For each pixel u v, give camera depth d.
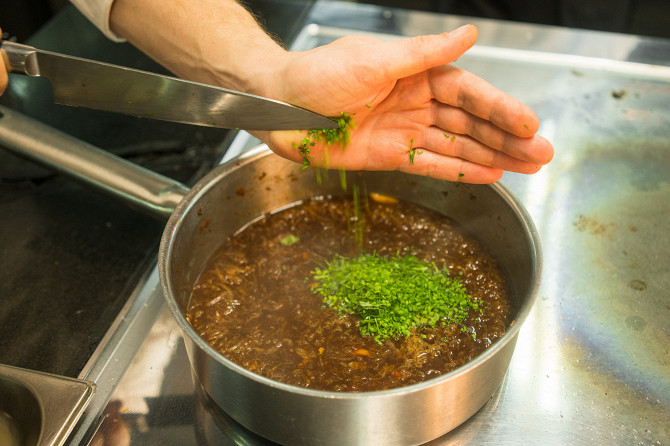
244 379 0.46
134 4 0.65
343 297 0.61
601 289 0.61
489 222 0.63
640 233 0.66
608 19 1.22
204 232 0.63
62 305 0.65
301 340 0.58
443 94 0.57
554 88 0.81
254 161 0.63
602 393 0.54
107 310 0.64
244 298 0.62
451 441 0.51
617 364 0.56
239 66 0.61
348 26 0.90
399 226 0.68
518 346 0.57
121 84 0.56
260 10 0.93
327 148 0.60
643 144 0.75
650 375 0.55
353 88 0.55
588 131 0.76
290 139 0.59
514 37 0.87
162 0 0.64
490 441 0.51
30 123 0.67
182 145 0.79
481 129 0.58
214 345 0.58
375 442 0.48
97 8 0.65
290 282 0.63
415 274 0.62
